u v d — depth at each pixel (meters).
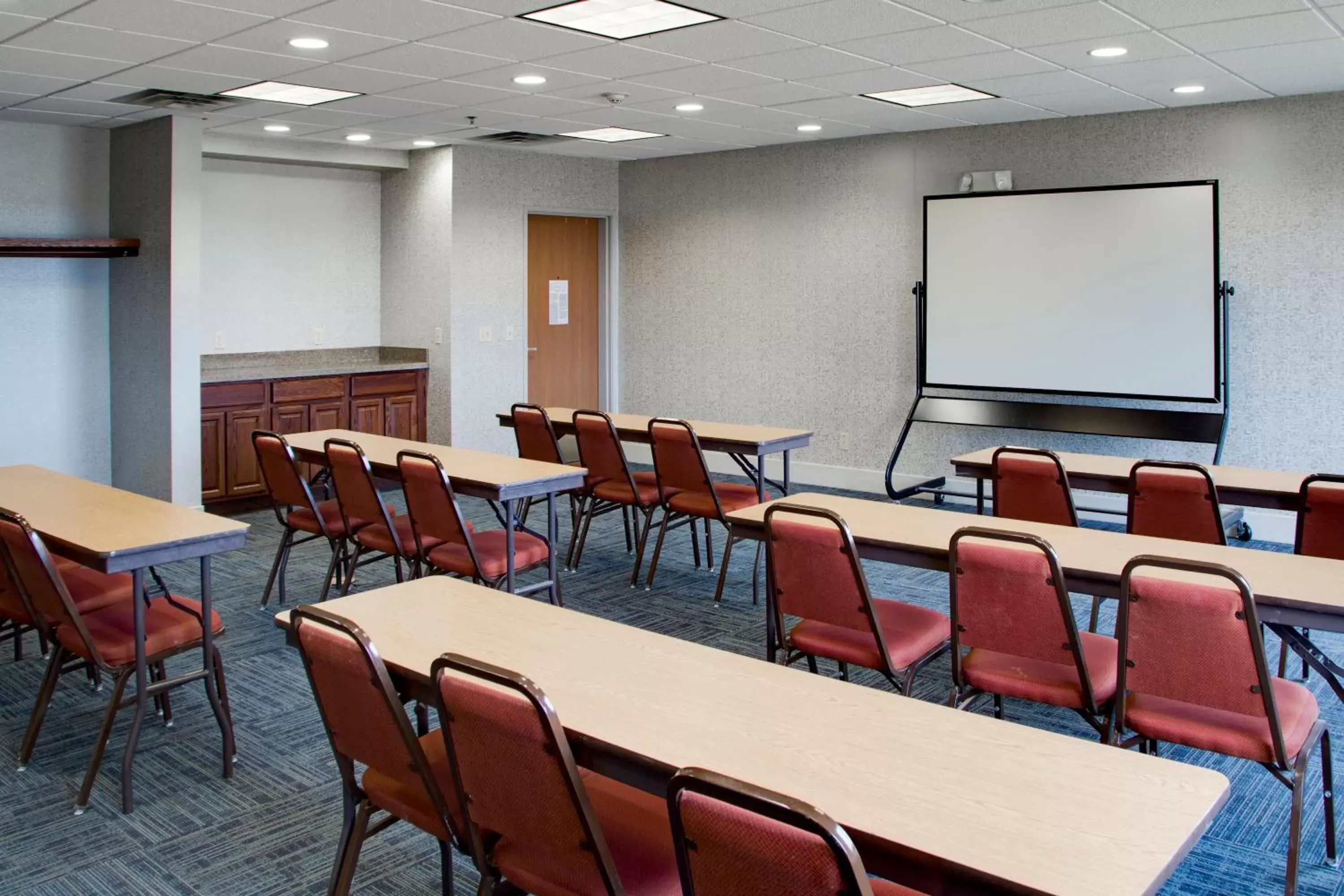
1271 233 6.20
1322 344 6.10
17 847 2.89
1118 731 2.65
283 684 4.12
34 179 6.70
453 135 7.50
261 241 8.08
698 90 5.73
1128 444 6.83
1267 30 4.41
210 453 7.08
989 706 3.85
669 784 1.51
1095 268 6.66
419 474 4.15
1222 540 3.80
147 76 5.25
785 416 8.45
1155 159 6.54
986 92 5.85
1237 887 2.70
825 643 3.20
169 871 2.78
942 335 7.32
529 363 9.03
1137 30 4.39
